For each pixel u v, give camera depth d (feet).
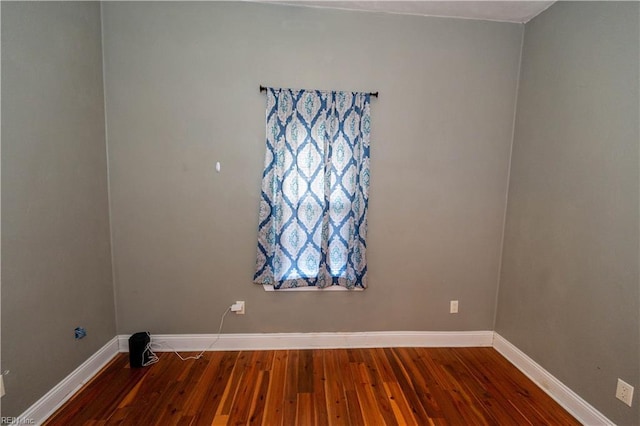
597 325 4.96
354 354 7.12
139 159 6.59
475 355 7.20
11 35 4.28
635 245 4.38
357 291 7.31
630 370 4.46
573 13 5.51
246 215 6.93
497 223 7.37
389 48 6.80
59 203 5.23
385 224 7.20
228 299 7.09
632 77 4.45
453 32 6.85
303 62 6.68
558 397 5.64
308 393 5.70
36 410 4.82
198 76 6.54
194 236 6.89
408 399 5.60
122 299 6.88
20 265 4.51
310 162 6.87
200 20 6.44
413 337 7.50
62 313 5.34
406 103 6.95
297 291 7.18
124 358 6.74
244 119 6.71
